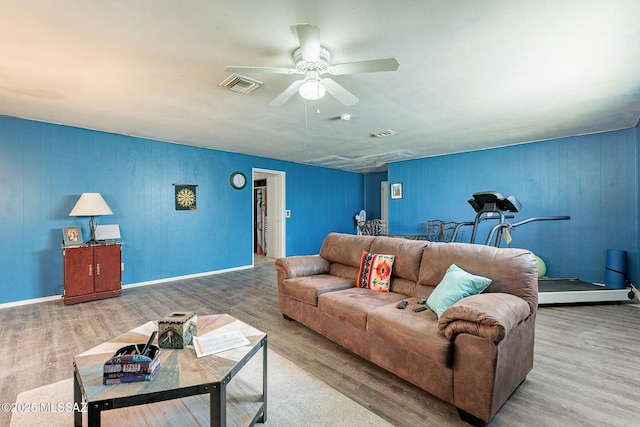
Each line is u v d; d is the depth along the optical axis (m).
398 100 3.05
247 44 2.02
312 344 2.62
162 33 1.88
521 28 1.84
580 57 2.18
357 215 8.51
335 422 1.66
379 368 2.23
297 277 3.18
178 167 5.06
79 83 2.61
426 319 2.01
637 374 2.12
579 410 1.75
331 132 4.32
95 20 1.74
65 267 3.62
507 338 1.67
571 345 2.59
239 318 3.24
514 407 1.78
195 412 1.63
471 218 5.63
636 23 1.77
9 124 3.58
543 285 4.04
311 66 2.04
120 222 4.43
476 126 4.01
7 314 3.31
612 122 3.86
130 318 3.19
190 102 3.09
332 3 1.61
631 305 3.74
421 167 6.38
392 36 1.93
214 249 5.54
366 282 2.90
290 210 6.95
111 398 1.19
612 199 4.26
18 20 1.73
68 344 2.57
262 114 3.49
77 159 4.05
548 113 3.47
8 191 3.58
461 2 1.60
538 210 4.87
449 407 1.79
